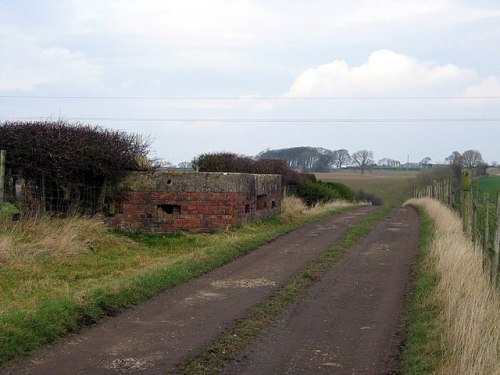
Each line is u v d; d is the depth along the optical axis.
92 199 16.05
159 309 8.38
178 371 5.96
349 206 36.91
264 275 11.08
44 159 14.06
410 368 6.00
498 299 8.38
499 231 9.34
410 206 37.47
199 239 15.51
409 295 9.52
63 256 11.75
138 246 14.40
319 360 6.41
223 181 16.73
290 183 34.03
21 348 6.28
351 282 10.66
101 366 6.04
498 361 5.69
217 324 7.68
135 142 18.06
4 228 12.12
